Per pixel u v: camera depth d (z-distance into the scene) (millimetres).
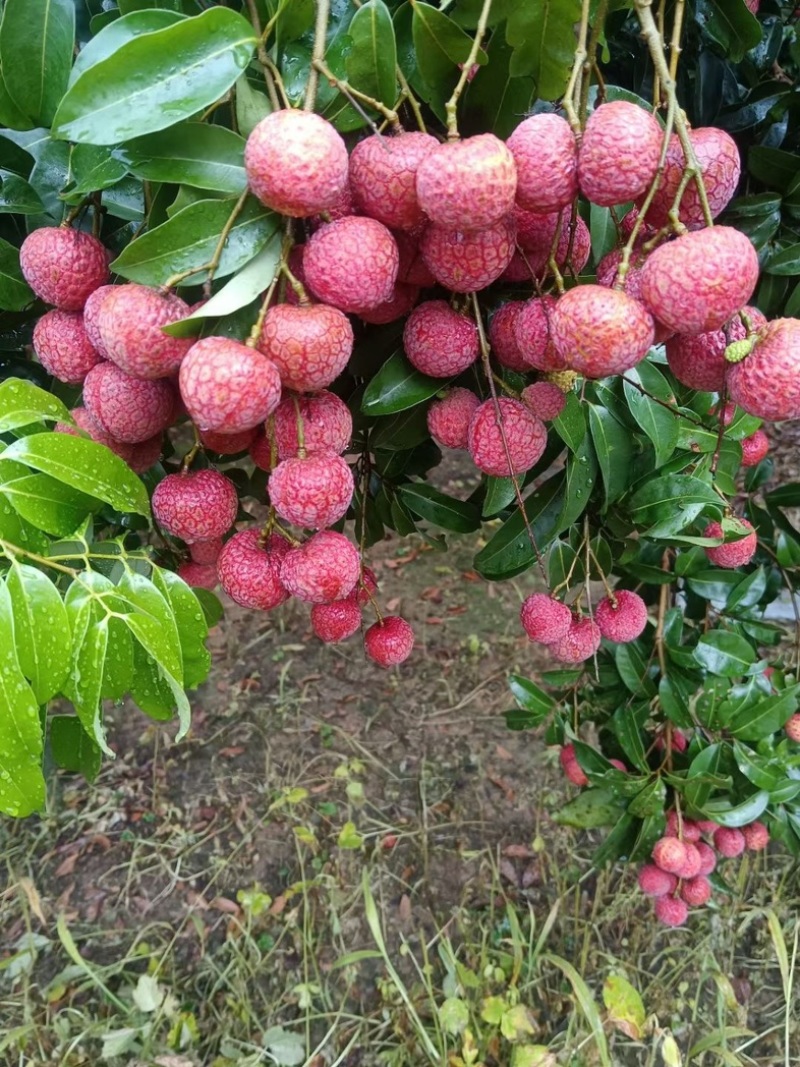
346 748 1067
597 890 893
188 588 340
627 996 781
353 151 272
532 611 437
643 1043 793
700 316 240
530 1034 779
